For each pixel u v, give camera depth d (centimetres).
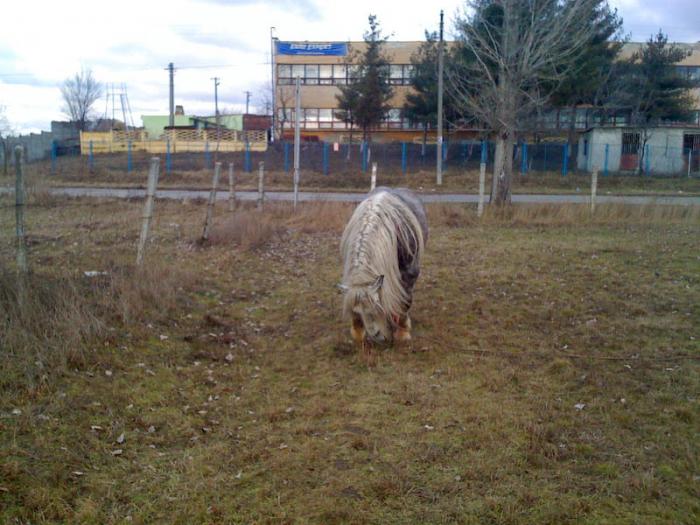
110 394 503
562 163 3897
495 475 404
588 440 451
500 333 696
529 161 3862
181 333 663
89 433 441
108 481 392
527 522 356
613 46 3594
